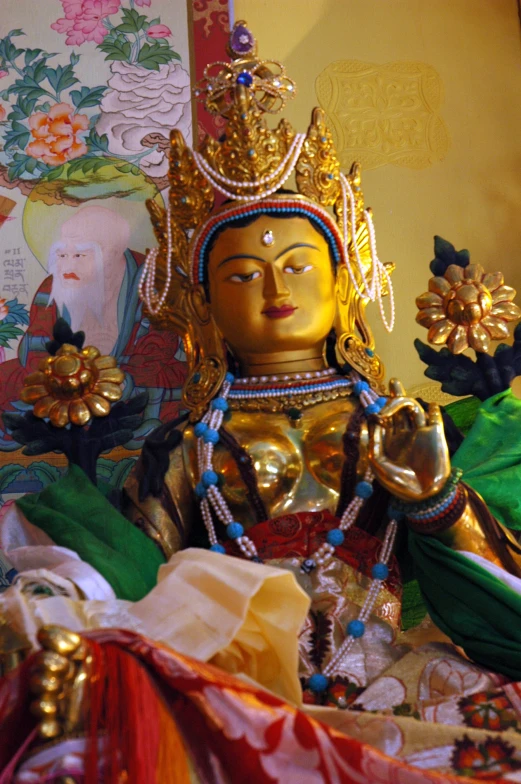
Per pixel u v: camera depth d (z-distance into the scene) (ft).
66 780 6.54
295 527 9.71
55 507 9.58
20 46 13.32
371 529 9.97
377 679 8.57
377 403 10.18
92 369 10.67
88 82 13.21
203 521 10.21
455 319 11.02
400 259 12.94
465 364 10.95
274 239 10.51
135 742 6.62
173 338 12.50
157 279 11.42
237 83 10.71
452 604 8.90
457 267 11.25
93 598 8.27
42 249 12.68
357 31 13.50
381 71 13.44
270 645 7.93
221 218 10.66
